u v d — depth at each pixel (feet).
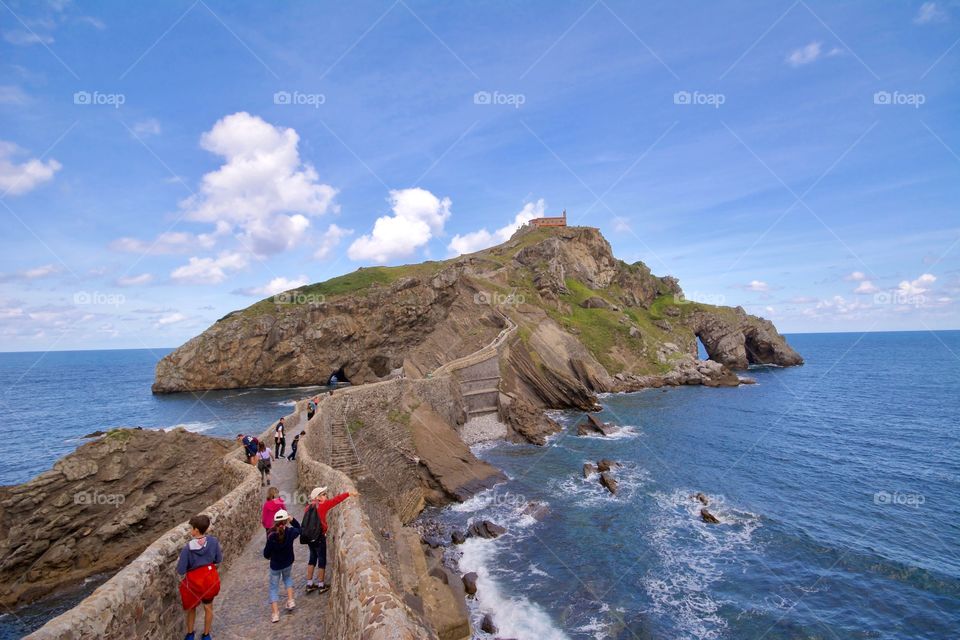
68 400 315.99
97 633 19.81
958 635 61.93
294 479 65.00
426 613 56.75
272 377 312.29
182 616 26.58
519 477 120.78
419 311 333.01
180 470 83.15
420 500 101.76
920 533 90.84
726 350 381.40
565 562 77.25
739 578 73.77
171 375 308.60
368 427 111.14
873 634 62.03
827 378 337.72
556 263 364.17
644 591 69.67
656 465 132.16
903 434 172.24
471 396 176.35
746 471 128.36
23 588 65.16
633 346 306.76
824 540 86.99
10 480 146.92
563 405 208.23
